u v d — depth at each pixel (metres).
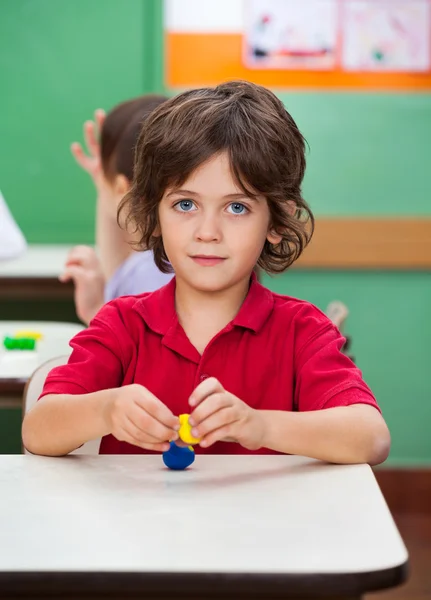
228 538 0.88
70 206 3.53
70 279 2.82
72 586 0.79
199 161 1.26
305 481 1.08
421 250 3.66
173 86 3.59
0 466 1.14
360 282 3.69
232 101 1.32
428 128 3.63
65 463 1.16
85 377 1.33
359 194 3.65
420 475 3.76
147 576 0.79
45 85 3.47
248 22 3.57
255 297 1.40
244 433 1.11
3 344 2.04
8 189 3.51
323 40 3.58
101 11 3.45
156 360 1.39
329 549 0.85
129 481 1.07
